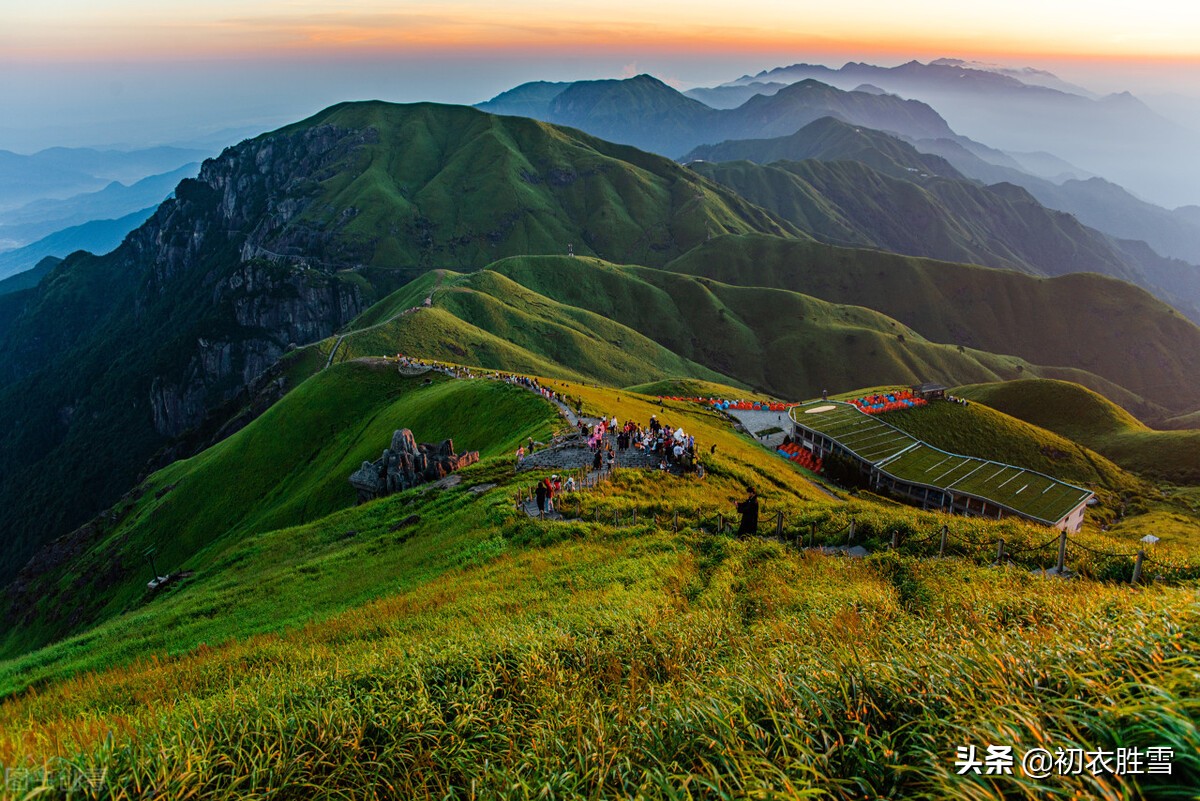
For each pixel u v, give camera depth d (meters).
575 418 65.88
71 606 100.19
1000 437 128.12
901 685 7.84
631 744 8.11
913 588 21.41
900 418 130.38
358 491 70.19
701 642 14.65
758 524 30.84
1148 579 21.77
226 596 40.09
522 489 40.75
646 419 80.12
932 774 5.93
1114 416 159.50
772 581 22.75
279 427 113.06
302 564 43.00
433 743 10.02
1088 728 5.88
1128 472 128.25
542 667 12.90
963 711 6.70
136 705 18.00
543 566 28.28
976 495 89.44
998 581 21.42
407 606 25.38
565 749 8.55
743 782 6.43
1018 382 176.62
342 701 11.02
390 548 41.12
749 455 83.19
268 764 8.97
